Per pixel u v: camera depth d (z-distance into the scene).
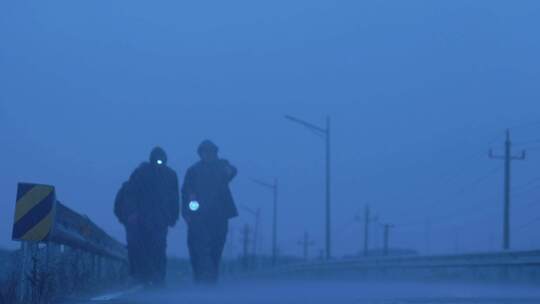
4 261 19.31
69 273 21.48
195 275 24.17
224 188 24.30
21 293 17.06
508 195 71.44
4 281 17.58
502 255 37.44
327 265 64.38
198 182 24.08
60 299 18.44
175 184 23.77
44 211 17.05
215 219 24.12
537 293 25.89
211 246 24.33
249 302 19.09
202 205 23.92
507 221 70.94
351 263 59.16
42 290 17.02
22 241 17.02
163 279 23.95
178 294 21.97
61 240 19.44
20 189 17.06
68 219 20.88
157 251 23.67
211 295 21.64
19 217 17.00
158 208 23.50
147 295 21.50
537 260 33.84
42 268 17.62
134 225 23.52
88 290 23.00
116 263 36.06
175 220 24.00
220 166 24.38
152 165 23.66
